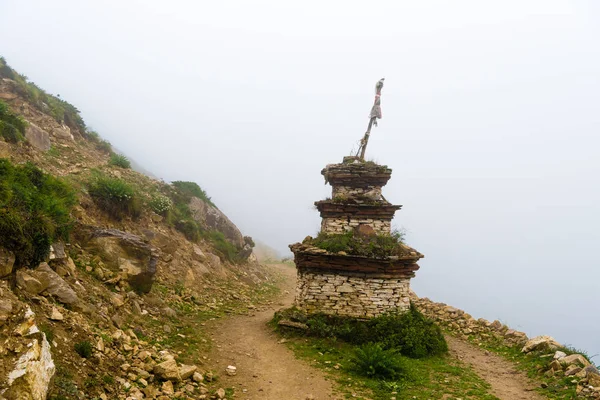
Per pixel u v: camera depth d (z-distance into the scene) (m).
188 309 16.23
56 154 21.55
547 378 11.59
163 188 26.59
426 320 15.09
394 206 16.50
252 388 10.02
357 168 17.17
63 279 10.45
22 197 9.88
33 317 6.63
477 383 11.34
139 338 10.89
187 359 10.83
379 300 15.08
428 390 10.54
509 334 16.19
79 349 8.04
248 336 14.31
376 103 18.23
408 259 15.20
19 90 25.92
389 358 11.64
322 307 15.05
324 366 11.91
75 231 13.59
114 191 18.30
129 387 7.91
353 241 15.64
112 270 13.37
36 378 5.86
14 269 8.52
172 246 20.09
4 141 16.25
